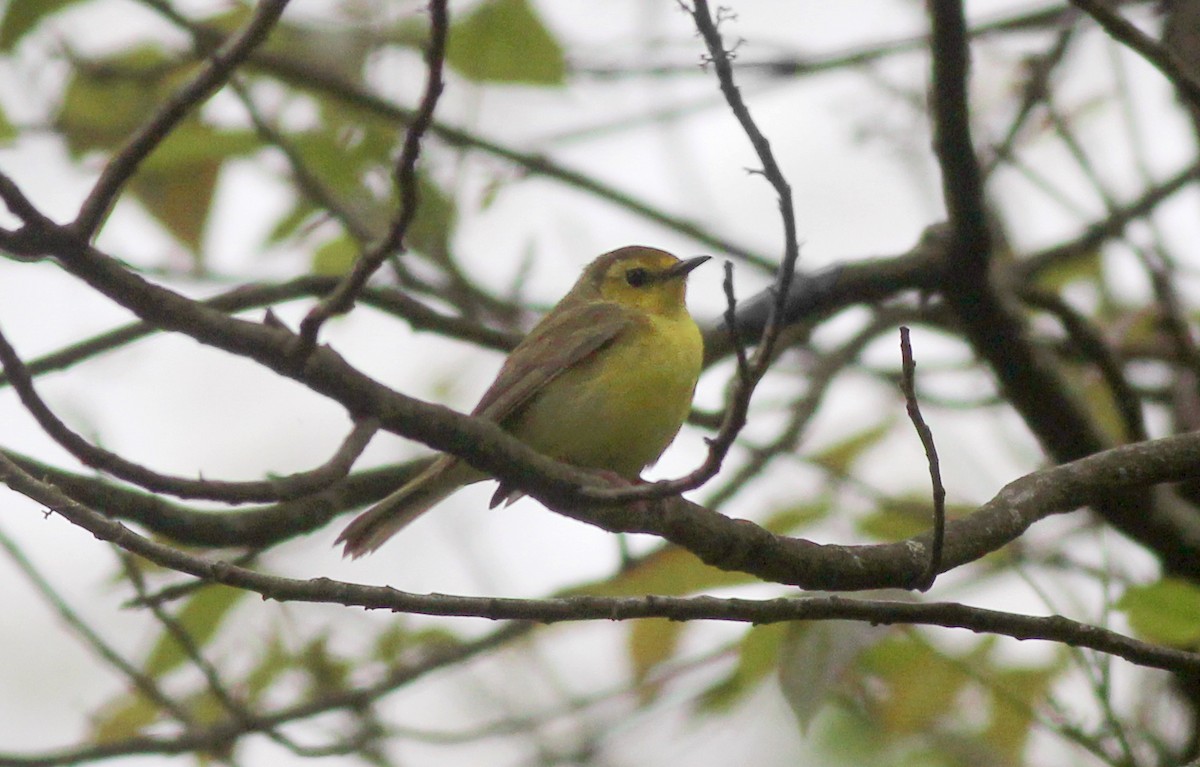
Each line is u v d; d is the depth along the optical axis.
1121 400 11.88
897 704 11.57
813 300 11.67
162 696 10.89
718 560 7.47
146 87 12.77
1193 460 8.27
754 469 12.30
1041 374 11.76
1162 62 8.98
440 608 6.94
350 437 7.20
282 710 11.19
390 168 13.42
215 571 6.75
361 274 6.21
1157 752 10.68
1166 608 8.81
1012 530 7.80
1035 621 7.30
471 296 13.97
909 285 11.55
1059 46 13.55
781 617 7.20
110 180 5.86
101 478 8.91
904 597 9.10
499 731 11.79
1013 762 11.59
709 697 11.85
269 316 6.35
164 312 6.07
